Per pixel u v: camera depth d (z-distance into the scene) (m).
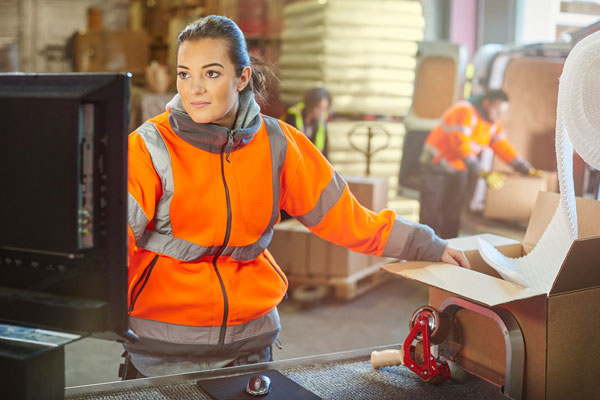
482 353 1.16
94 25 6.88
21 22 6.83
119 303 0.85
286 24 5.87
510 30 6.67
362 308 4.20
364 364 1.22
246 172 1.26
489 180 5.34
